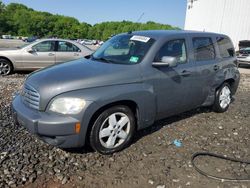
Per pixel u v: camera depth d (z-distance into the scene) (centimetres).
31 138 459
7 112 580
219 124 577
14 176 354
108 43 546
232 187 358
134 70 439
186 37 538
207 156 437
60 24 11862
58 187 340
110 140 419
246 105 742
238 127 566
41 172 367
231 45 671
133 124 443
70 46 1116
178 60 511
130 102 435
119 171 380
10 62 1055
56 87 383
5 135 466
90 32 11988
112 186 348
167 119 585
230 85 668
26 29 11400
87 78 396
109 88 404
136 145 457
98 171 377
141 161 409
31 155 405
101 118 402
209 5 2722
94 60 490
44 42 1087
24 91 424
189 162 413
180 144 470
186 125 559
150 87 450
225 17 2544
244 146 477
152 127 536
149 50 468
